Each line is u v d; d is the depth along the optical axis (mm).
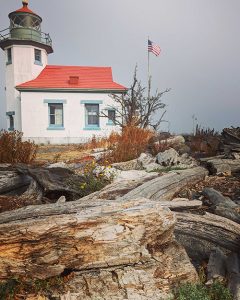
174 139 9555
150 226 2760
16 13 19906
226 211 3631
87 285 2434
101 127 18047
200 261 3168
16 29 19484
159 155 7258
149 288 2430
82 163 7461
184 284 2527
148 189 4508
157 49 16719
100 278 2492
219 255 2996
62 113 18109
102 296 2340
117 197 4270
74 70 19859
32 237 2438
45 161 8031
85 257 2547
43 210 2881
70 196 4863
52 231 2490
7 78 20000
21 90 17641
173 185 4895
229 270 2730
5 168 5578
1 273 2436
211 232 3189
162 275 2570
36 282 2482
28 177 5641
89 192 4879
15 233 2428
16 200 4449
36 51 19969
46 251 2494
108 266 2580
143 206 2898
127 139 9398
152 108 13766
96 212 2730
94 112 18328
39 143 17750
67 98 17922
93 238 2557
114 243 2598
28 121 17766
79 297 2336
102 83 18406
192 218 3312
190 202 3719
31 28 19562
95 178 5539
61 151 11898
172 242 3057
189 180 5363
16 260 2455
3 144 6820
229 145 8320
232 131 9312
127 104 14008
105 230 2605
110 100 17906
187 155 7645
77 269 2566
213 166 6246
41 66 20078
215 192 4477
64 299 2316
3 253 2430
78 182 5160
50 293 2404
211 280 2615
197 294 2373
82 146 12844
